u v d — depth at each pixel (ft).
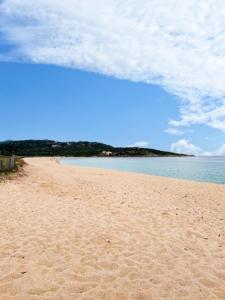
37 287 15.46
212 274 17.60
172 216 31.86
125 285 15.99
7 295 14.60
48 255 19.63
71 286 15.67
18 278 16.35
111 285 15.93
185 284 16.25
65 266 18.06
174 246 22.08
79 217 29.71
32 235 23.48
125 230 25.82
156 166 197.57
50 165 138.51
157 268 18.17
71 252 20.31
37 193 42.32
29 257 19.19
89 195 43.34
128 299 14.64
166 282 16.40
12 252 19.86
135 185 61.16
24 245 21.24
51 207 33.60
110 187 54.95
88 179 69.62
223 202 44.57
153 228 26.78
